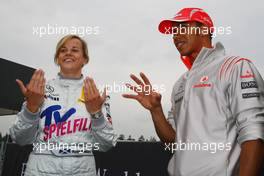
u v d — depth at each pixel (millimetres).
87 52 1912
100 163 4602
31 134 1693
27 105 1591
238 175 1148
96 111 1643
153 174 4320
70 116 1701
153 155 4371
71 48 1814
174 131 1631
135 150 4488
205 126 1221
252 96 1126
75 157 1645
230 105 1196
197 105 1279
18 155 5359
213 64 1317
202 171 1170
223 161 1144
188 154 1225
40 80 1572
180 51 1489
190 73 1399
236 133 1193
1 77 6207
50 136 1663
